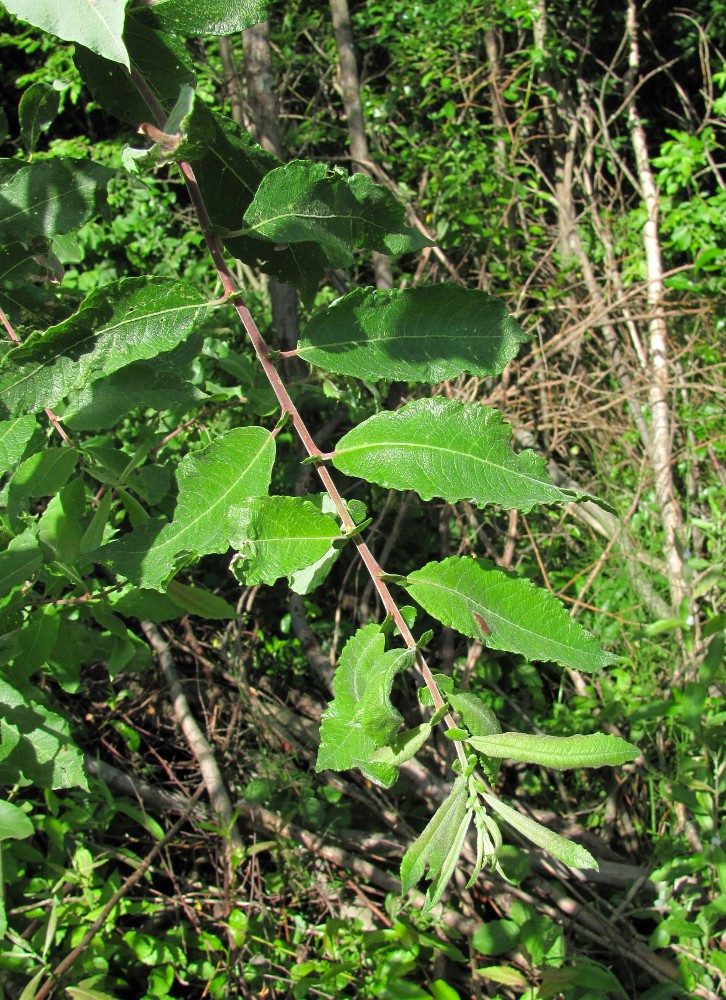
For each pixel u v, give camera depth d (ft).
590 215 17.72
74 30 3.13
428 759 9.78
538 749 3.10
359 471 3.33
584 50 19.94
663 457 12.94
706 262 14.57
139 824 9.52
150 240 16.66
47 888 7.44
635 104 22.20
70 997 6.81
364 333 3.55
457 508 12.11
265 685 10.77
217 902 8.45
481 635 3.22
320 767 3.19
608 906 8.73
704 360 14.80
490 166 16.15
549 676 11.60
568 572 12.16
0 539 5.28
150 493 5.52
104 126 20.22
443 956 8.09
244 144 3.84
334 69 16.30
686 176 18.13
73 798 8.26
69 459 5.03
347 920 8.30
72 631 5.72
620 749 3.08
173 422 7.07
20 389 3.39
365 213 3.77
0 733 4.68
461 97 18.79
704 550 12.28
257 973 8.06
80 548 5.11
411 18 17.87
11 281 4.39
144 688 10.41
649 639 10.50
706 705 9.67
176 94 3.85
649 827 9.96
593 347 15.48
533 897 8.78
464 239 14.62
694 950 8.13
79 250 5.85
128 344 3.46
